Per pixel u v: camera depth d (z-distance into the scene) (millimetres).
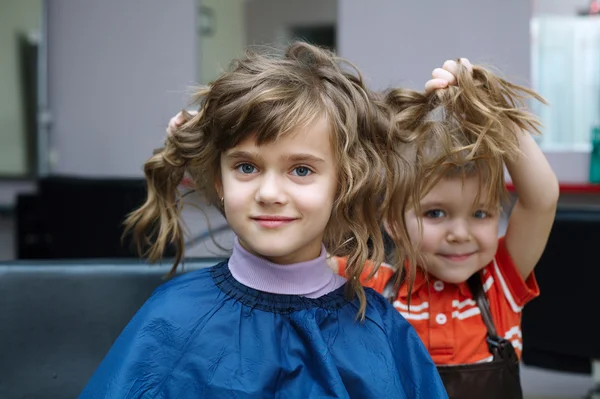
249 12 3348
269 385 825
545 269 1735
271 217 831
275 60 933
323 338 870
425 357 930
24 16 3584
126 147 3564
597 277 1682
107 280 1101
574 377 2447
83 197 2219
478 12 3098
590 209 1708
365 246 925
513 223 1117
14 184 3639
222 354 835
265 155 832
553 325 1755
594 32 3000
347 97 912
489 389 1055
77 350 1065
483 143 1015
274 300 875
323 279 913
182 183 1062
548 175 1059
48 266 1096
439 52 3158
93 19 3545
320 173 853
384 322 938
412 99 1068
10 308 1062
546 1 3031
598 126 3020
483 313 1121
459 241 1076
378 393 856
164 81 3488
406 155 1030
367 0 3211
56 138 3639
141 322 865
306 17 3283
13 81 3619
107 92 3561
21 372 1044
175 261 1084
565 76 3037
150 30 3488
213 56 3424
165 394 822
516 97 1054
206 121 921
